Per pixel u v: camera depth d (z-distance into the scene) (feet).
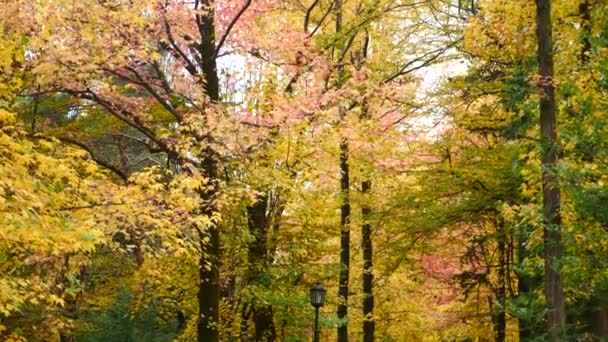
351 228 57.72
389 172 53.52
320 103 42.98
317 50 47.88
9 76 32.27
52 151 38.63
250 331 55.21
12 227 23.07
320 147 44.14
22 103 35.60
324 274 50.96
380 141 49.06
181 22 39.63
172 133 41.45
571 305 40.96
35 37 30.19
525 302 37.86
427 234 54.90
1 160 24.76
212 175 40.63
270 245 49.75
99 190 31.60
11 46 27.45
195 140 38.42
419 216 52.65
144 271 45.24
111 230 31.86
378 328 74.54
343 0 52.70
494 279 63.62
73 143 42.14
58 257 36.50
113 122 45.68
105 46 34.88
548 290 30.99
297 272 50.03
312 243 53.16
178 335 56.54
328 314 56.95
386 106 47.78
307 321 50.39
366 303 64.39
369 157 52.44
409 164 52.80
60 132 42.68
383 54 55.06
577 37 35.24
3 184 22.82
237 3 41.91
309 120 42.91
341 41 50.08
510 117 46.42
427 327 74.02
